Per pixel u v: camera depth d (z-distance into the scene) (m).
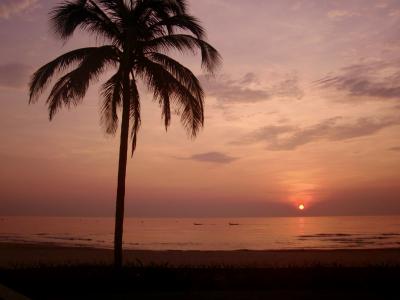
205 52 13.38
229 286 11.95
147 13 13.46
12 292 10.41
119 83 12.96
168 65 13.36
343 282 12.34
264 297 10.70
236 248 49.44
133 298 10.41
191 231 108.44
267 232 100.12
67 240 58.75
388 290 11.64
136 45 13.10
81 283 11.66
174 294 10.96
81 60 13.16
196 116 13.73
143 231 108.31
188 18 13.16
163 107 13.63
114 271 12.49
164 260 21.64
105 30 13.52
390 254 26.78
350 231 100.38
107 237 70.62
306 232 97.56
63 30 13.16
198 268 14.38
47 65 12.84
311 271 13.78
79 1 12.81
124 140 13.06
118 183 12.91
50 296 10.52
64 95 12.48
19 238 62.03
